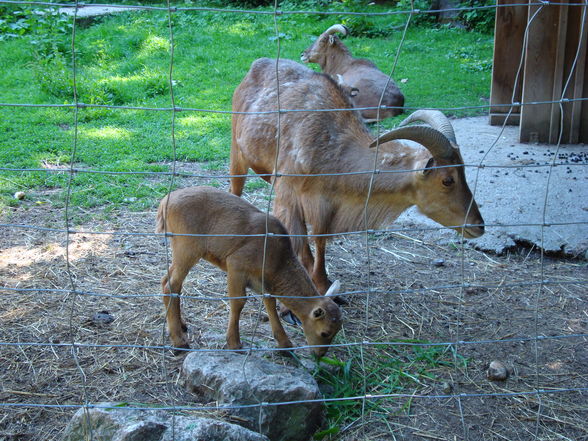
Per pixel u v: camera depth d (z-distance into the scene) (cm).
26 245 597
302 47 1434
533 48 811
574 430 390
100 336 458
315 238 508
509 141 863
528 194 698
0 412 378
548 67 816
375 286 562
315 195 496
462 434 384
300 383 379
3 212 660
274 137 516
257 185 756
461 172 457
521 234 639
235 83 1160
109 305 501
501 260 617
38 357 431
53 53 1237
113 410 345
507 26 905
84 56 1284
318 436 375
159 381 409
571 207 672
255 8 1819
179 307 436
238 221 416
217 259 427
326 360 433
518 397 419
